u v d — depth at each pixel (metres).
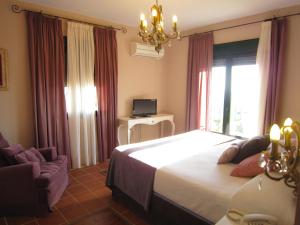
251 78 3.83
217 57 4.23
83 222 2.33
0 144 2.55
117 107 4.35
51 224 2.28
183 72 4.85
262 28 3.45
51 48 3.36
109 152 4.24
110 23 4.09
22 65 3.22
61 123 3.56
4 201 2.35
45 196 2.39
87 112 3.88
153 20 2.21
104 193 2.95
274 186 1.46
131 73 4.54
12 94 3.17
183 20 3.97
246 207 1.38
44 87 3.33
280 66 3.30
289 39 3.29
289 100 3.34
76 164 3.80
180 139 3.26
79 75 3.71
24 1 3.16
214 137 3.39
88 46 3.75
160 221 2.19
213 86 4.41
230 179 1.93
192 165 2.24
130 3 3.20
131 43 4.40
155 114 4.82
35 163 2.41
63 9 3.48
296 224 0.80
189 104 4.63
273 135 1.14
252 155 2.19
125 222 2.34
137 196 2.37
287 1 3.09
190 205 1.87
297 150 1.18
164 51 5.04
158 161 2.39
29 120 3.34
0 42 3.03
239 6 3.28
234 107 4.15
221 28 4.10
